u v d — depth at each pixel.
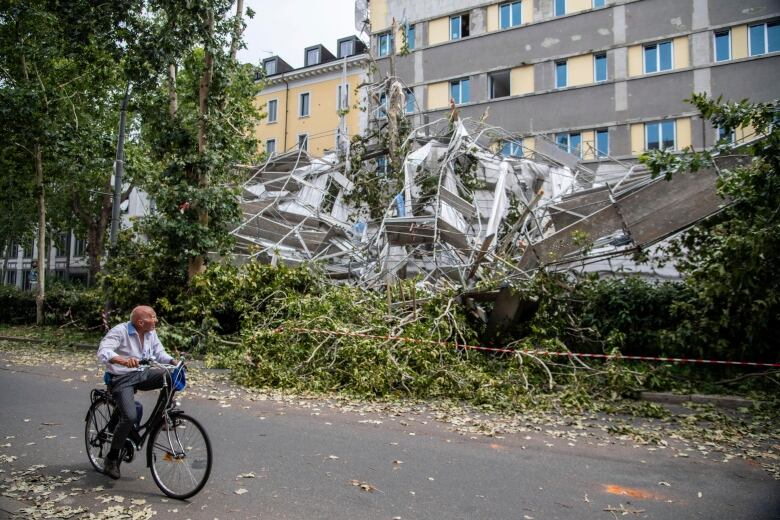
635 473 5.43
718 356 10.10
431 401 8.83
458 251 15.31
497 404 8.46
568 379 9.59
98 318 18.36
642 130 24.69
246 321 12.84
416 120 29.86
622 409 8.34
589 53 25.95
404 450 6.03
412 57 30.67
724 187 9.03
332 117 38.50
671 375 9.88
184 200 14.94
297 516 4.22
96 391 5.21
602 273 14.07
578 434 6.96
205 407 8.18
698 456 6.09
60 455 5.72
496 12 28.38
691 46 23.86
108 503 4.50
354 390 9.20
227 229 16.06
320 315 10.89
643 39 24.78
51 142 19.59
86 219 33.16
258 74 17.98
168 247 15.16
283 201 21.38
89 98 22.53
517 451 6.12
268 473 5.19
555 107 26.53
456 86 29.55
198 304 14.27
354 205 20.89
